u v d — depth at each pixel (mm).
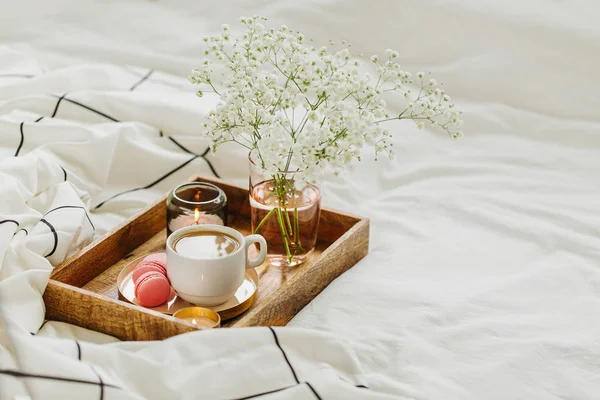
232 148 1861
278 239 1551
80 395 1284
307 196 1537
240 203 1727
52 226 1531
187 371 1335
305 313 1505
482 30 2041
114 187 1827
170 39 2123
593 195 1804
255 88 1454
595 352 1433
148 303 1469
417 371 1391
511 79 2023
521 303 1530
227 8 2152
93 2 2189
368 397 1315
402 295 1530
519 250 1659
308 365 1371
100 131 1811
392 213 1765
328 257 1556
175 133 1902
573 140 1965
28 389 1294
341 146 1413
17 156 1743
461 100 2051
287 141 1411
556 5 2035
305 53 1475
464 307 1514
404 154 1933
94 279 1554
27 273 1442
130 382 1324
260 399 1308
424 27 2066
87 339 1436
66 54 2117
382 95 2031
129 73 2049
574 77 1997
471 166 1884
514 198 1789
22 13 2162
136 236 1627
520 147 1950
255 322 1435
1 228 1485
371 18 2092
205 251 1470
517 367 1406
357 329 1469
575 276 1588
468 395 1364
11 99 1887
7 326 1350
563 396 1373
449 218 1748
